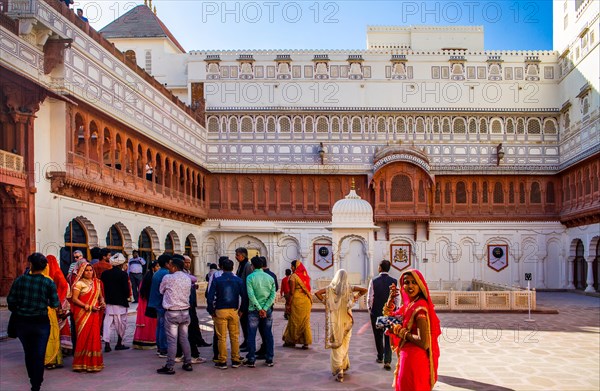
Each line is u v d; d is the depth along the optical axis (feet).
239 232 109.60
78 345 30.04
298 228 110.63
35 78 54.90
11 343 37.32
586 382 28.78
